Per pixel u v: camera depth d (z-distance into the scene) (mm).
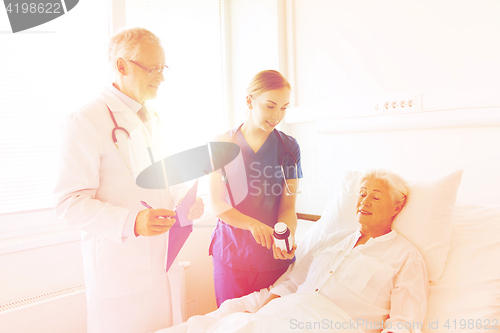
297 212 1673
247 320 886
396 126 1394
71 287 1325
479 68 1204
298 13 1800
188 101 1985
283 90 1078
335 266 1051
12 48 1332
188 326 968
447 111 1254
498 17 1156
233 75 2125
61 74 1449
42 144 1399
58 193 837
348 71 1596
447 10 1271
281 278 1155
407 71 1393
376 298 954
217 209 1137
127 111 960
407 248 1027
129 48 926
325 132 1640
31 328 1143
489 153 1197
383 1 1451
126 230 824
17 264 1268
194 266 1727
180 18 1938
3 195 1317
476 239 1055
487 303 874
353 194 1178
